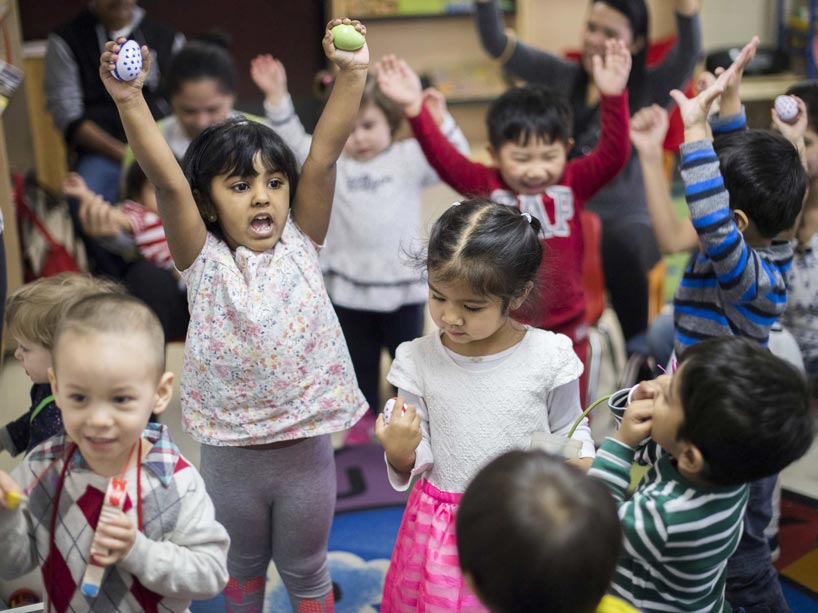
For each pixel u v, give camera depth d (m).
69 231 3.31
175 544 1.23
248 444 1.59
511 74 3.07
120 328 1.17
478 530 1.00
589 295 2.79
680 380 1.25
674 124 3.11
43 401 1.66
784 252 1.82
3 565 1.24
